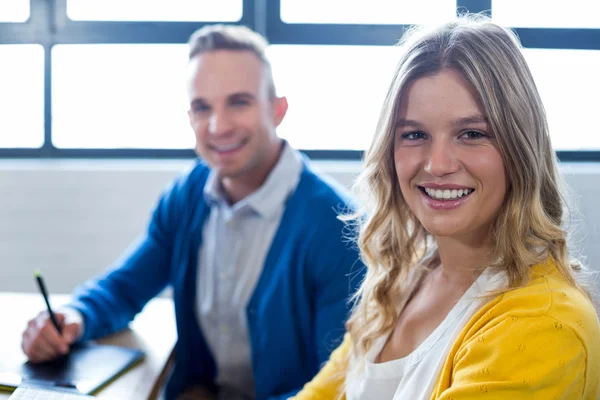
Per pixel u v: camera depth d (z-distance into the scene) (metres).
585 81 2.84
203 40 1.67
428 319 1.00
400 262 1.08
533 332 0.78
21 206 2.93
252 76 1.63
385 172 1.00
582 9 2.78
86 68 2.98
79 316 1.55
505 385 0.77
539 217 0.86
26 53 2.95
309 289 1.54
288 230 1.57
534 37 2.79
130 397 1.27
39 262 2.96
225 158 1.63
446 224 0.90
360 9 2.84
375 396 1.00
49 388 1.26
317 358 1.53
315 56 2.89
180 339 1.65
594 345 0.80
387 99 0.94
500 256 0.90
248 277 1.61
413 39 0.92
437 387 0.87
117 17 2.90
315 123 2.98
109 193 2.91
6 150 3.06
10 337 1.54
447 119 0.86
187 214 1.72
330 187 1.62
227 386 1.70
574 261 0.93
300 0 2.85
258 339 1.57
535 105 0.86
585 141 2.91
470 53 0.85
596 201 2.79
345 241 1.52
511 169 0.86
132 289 1.74
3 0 2.91
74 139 3.06
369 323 1.10
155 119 3.04
